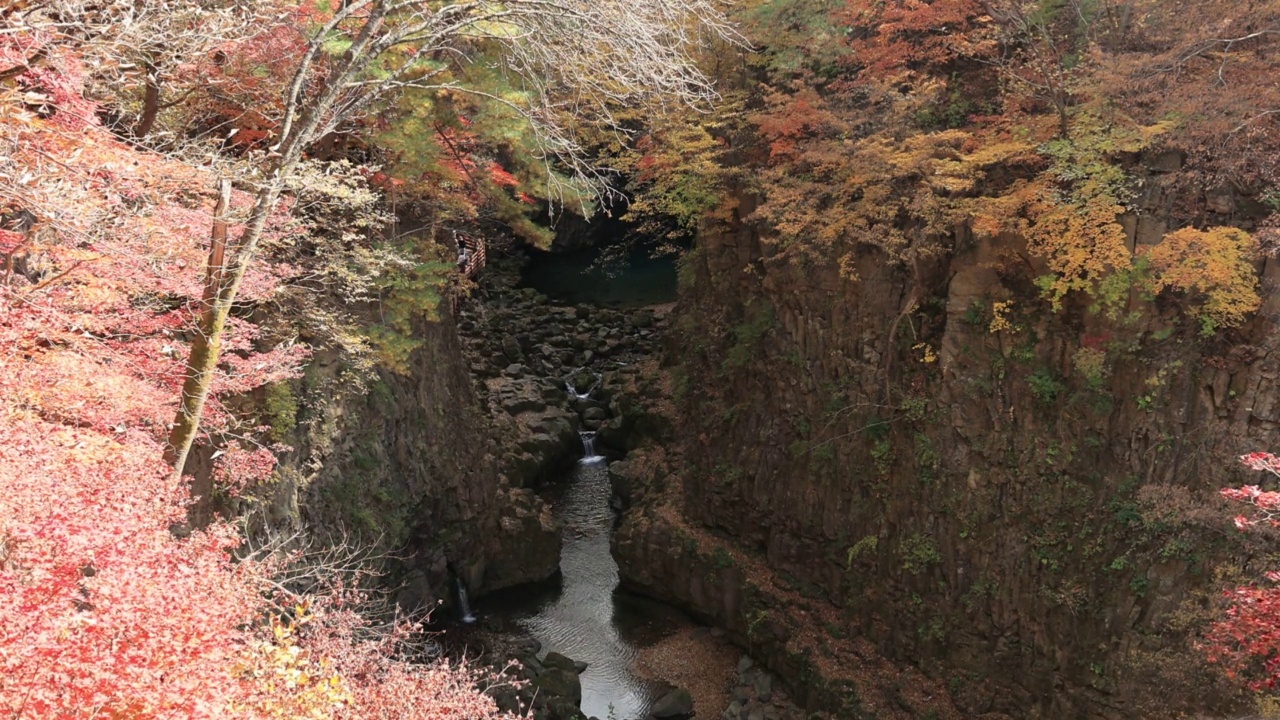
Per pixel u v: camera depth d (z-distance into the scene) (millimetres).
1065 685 18562
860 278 22516
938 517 20703
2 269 11883
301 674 10070
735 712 22000
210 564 9938
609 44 12938
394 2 12344
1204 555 16688
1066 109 19969
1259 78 18547
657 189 25891
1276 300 16609
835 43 24219
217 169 12289
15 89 10445
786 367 24484
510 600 26547
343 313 20375
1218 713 15461
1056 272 19078
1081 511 18641
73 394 11555
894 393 21859
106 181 11852
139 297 14516
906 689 20750
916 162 20812
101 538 8602
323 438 20781
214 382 14992
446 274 22391
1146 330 17969
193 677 8344
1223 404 17141
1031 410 19594
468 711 12023
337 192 15195
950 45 22938
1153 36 21266
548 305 44875
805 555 24078
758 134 25047
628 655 24359
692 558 25734
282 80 16797
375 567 21812
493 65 17391
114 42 10109
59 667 7434
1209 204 18000
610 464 31406
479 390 33375
